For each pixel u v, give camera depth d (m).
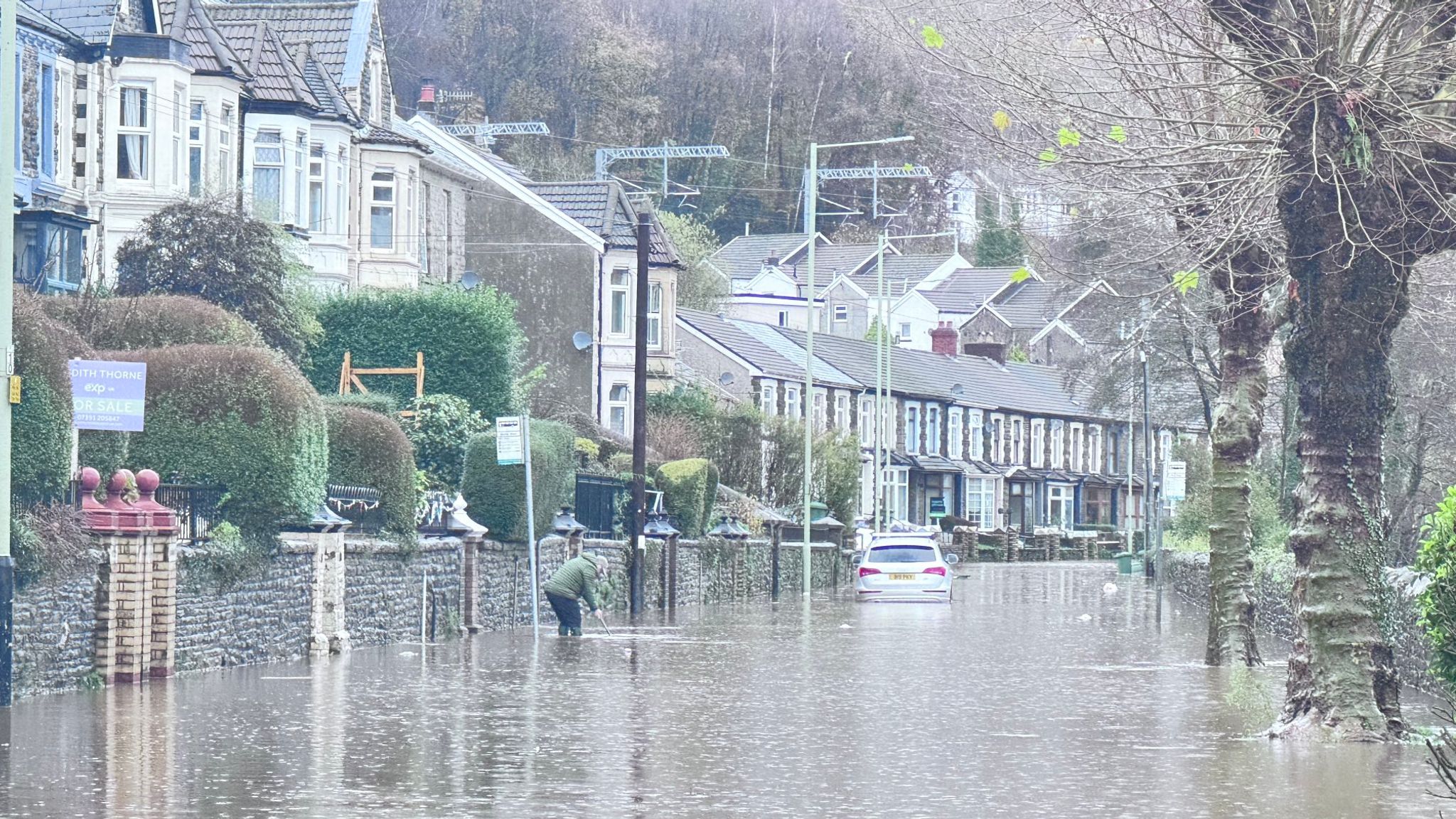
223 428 63.47
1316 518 42.81
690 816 31.83
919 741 43.12
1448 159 40.53
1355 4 40.19
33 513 52.59
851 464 174.00
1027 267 53.12
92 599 53.84
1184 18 41.44
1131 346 135.50
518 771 37.22
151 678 56.38
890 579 122.94
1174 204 44.75
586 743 41.97
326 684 55.97
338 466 75.44
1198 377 131.38
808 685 57.56
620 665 64.94
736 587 126.38
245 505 63.81
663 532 111.25
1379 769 37.84
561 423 101.31
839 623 94.69
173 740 41.47
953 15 42.97
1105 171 43.16
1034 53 42.31
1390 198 40.88
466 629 83.19
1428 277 64.75
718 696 53.72
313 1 133.62
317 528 69.00
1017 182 49.72
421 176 140.88
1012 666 66.00
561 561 97.00
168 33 97.81
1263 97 41.34
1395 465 94.00
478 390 111.75
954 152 52.88
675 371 177.75
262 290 90.00
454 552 82.31
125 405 51.16
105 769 36.75
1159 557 105.06
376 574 74.06
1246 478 66.50
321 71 120.81
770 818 31.73
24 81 88.44
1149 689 56.97
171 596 56.72
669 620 97.19
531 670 62.31
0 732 42.81
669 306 163.88
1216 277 56.84
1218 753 40.81
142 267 88.44
